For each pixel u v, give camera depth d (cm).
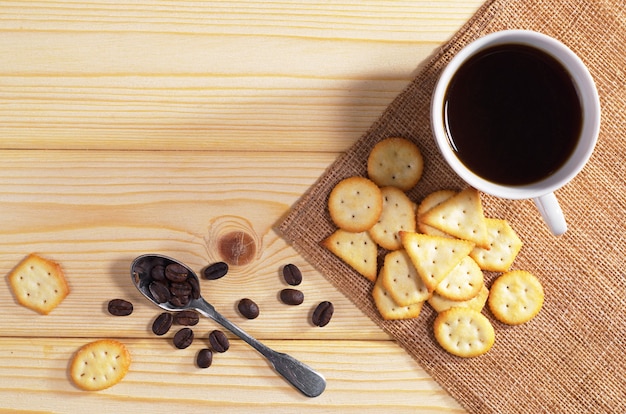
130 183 65
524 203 64
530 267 65
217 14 64
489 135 60
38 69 64
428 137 64
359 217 63
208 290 65
